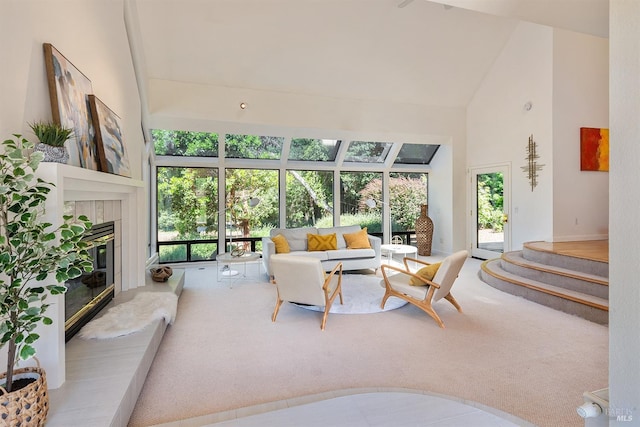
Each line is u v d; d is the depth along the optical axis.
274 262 3.30
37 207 1.75
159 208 6.06
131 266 3.64
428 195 7.82
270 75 5.34
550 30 5.31
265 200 6.64
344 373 2.37
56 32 2.22
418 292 3.38
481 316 3.51
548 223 5.43
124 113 3.58
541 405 2.00
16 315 1.41
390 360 2.56
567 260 4.21
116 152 3.11
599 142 5.64
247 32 4.68
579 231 5.56
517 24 5.73
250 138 6.29
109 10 3.22
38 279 1.44
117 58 3.42
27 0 1.89
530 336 2.99
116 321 2.63
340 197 7.15
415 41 5.36
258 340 2.93
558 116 5.37
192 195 6.23
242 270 5.86
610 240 0.78
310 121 5.79
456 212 7.00
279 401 2.03
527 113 5.73
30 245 1.46
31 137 1.90
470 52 5.92
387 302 3.92
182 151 6.10
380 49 5.32
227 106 5.33
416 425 1.71
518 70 5.84
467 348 2.76
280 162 6.65
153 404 2.01
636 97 0.72
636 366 0.73
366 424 1.71
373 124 6.20
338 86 5.75
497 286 4.59
